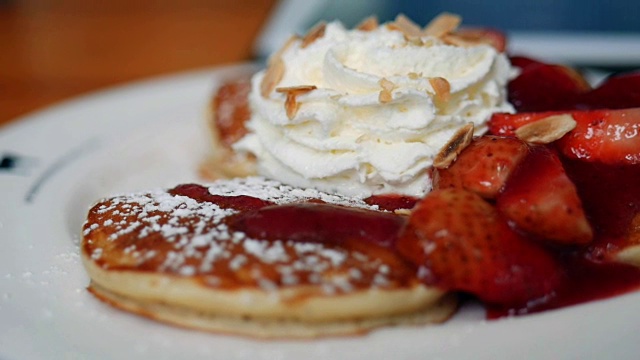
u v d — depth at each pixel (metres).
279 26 0.53
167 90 0.41
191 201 0.28
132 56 0.51
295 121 0.30
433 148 0.29
